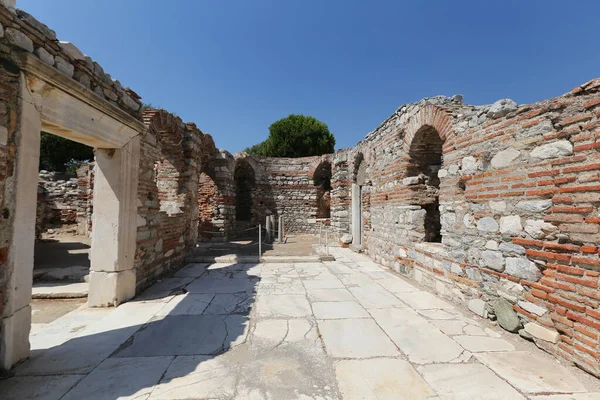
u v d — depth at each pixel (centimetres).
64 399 228
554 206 303
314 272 678
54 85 296
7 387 241
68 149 2025
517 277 345
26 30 274
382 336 343
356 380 255
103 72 399
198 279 608
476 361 288
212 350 309
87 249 985
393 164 714
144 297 488
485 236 397
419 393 237
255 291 523
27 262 280
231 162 1320
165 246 643
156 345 321
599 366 256
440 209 507
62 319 392
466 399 229
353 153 1092
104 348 313
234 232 1388
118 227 445
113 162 446
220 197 1243
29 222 279
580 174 280
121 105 450
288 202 1597
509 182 360
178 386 246
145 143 539
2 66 253
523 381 254
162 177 855
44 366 275
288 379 256
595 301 263
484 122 405
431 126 544
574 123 287
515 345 322
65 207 1441
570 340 282
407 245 635
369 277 632
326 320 391
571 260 285
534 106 330
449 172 480
